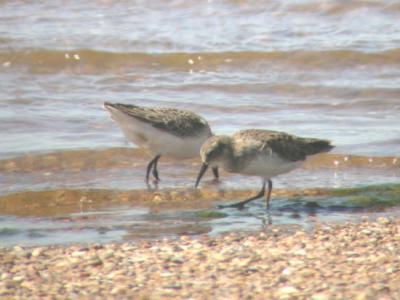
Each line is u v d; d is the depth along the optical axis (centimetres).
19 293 944
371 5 2517
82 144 1655
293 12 2516
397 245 1101
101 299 923
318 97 2008
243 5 2545
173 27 2423
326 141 1348
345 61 2214
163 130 1441
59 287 963
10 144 1647
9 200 1377
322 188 1442
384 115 1884
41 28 2381
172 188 1449
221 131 1730
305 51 2248
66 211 1329
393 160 1594
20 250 1108
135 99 1953
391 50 2255
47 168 1548
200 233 1199
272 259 1051
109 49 2255
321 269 1003
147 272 1009
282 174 1462
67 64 2181
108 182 1480
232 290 941
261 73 2166
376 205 1352
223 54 2234
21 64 2172
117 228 1228
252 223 1252
